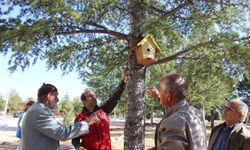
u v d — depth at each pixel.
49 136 3.88
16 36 5.06
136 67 6.07
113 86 23.66
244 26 6.60
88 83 23.23
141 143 6.02
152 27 5.52
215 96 17.11
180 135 2.60
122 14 6.55
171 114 2.77
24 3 5.46
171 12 6.11
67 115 27.70
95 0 5.48
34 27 4.94
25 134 3.91
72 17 5.18
